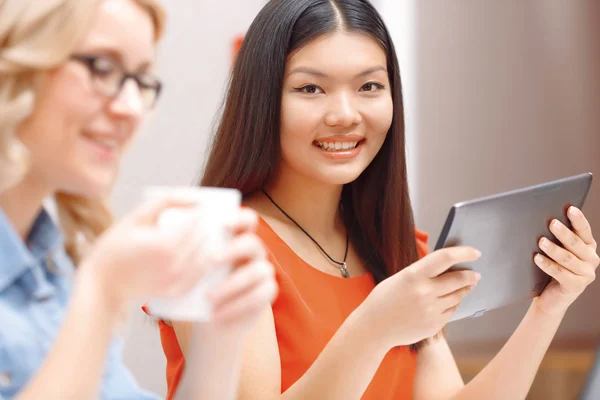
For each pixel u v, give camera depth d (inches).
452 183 157.3
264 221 65.7
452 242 51.0
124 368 42.4
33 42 31.7
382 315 51.0
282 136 64.4
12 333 34.4
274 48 63.4
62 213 41.4
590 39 172.1
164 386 118.2
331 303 64.7
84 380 28.9
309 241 67.9
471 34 160.4
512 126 164.1
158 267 29.5
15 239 35.7
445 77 157.3
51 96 32.2
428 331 51.4
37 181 34.4
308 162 64.1
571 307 165.5
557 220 56.8
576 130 170.9
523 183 164.7
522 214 54.0
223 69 127.3
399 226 70.3
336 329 63.5
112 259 29.6
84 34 32.2
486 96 161.6
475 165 159.8
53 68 32.0
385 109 64.7
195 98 124.4
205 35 125.6
